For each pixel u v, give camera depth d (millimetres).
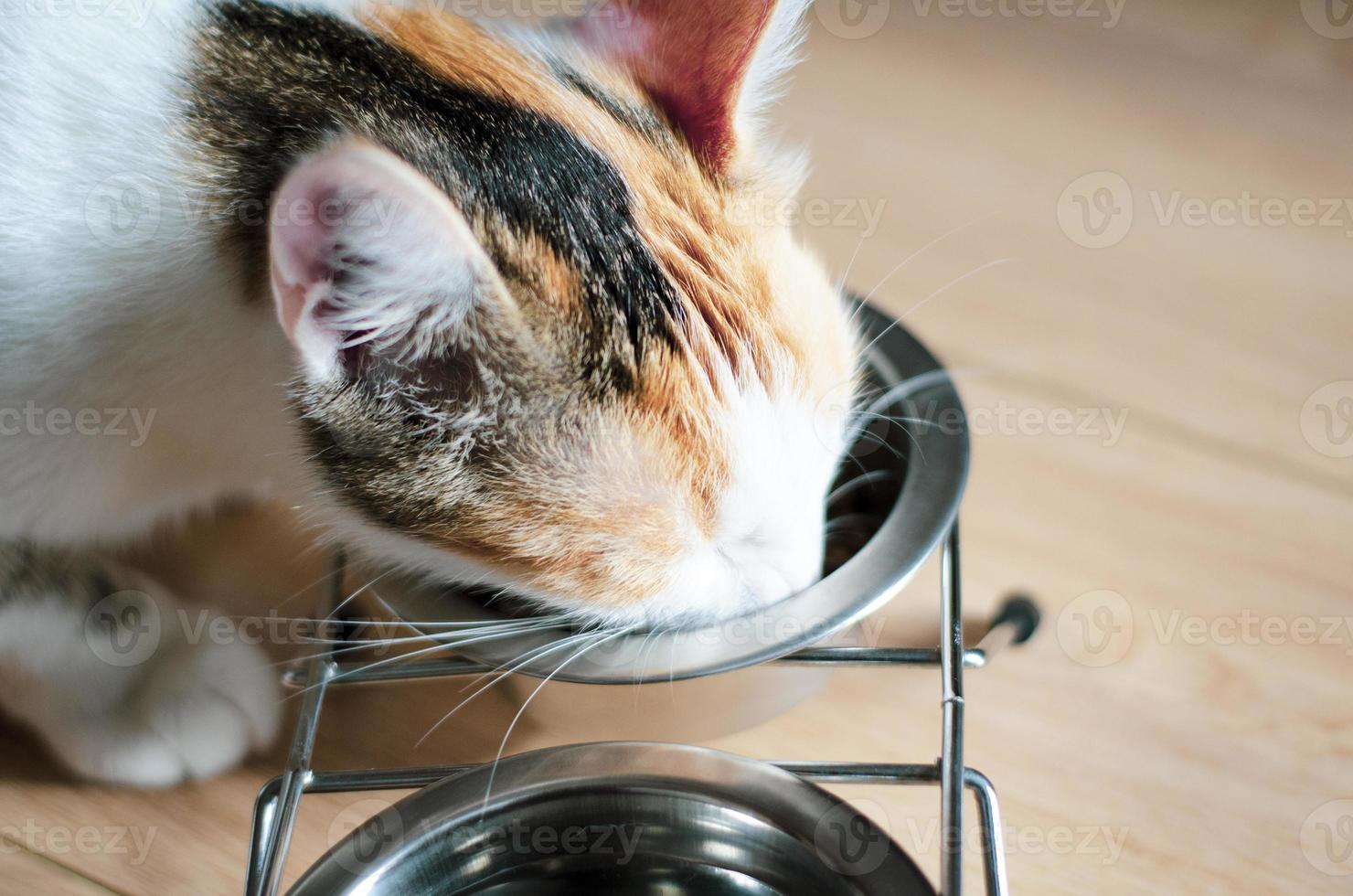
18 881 525
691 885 499
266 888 486
